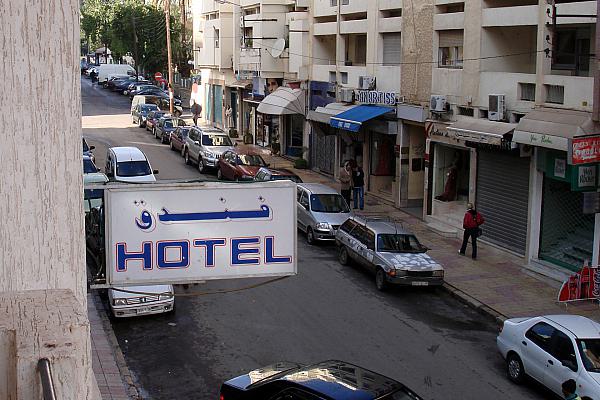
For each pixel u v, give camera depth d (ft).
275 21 129.08
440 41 80.33
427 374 43.78
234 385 32.45
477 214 69.67
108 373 42.22
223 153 110.63
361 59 104.12
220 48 158.71
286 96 119.34
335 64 111.14
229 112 163.12
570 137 56.49
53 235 12.75
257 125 147.43
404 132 89.51
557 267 63.52
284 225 28.71
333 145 111.14
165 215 27.78
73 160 12.81
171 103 179.93
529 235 66.85
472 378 43.37
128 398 39.09
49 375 7.14
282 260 28.76
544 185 65.72
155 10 236.63
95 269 37.73
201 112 189.47
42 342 7.52
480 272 65.67
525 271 65.46
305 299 58.29
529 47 72.33
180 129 135.33
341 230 69.97
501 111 68.64
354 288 61.93
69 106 12.71
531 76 65.16
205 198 28.07
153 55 238.89
